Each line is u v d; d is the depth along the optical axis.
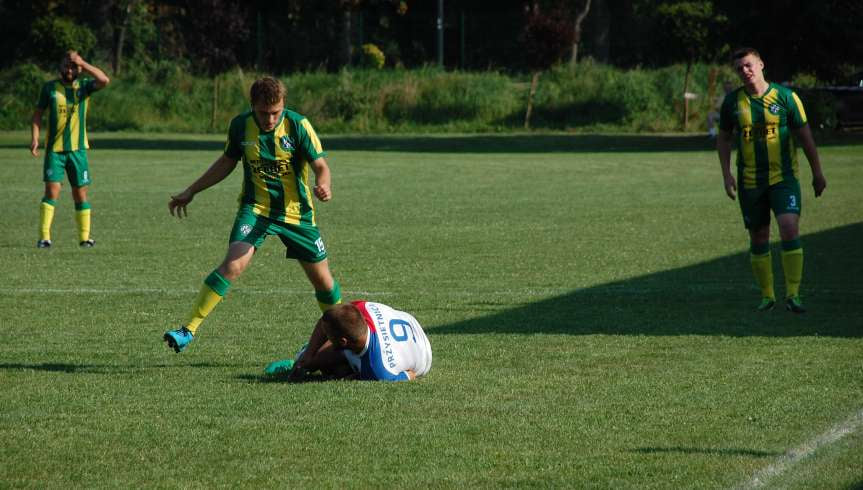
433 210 40.31
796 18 81.44
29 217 38.06
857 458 11.09
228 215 38.69
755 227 21.09
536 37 103.00
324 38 130.50
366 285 23.95
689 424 12.46
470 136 95.25
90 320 19.86
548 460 11.15
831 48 83.50
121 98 106.69
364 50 131.12
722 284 24.00
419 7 143.00
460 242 31.34
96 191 47.38
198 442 11.85
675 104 101.81
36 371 15.52
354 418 12.81
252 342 17.94
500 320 19.73
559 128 102.56
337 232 33.84
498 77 108.44
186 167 61.53
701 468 10.81
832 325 19.12
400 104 105.75
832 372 15.14
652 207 41.03
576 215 38.44
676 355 16.52
